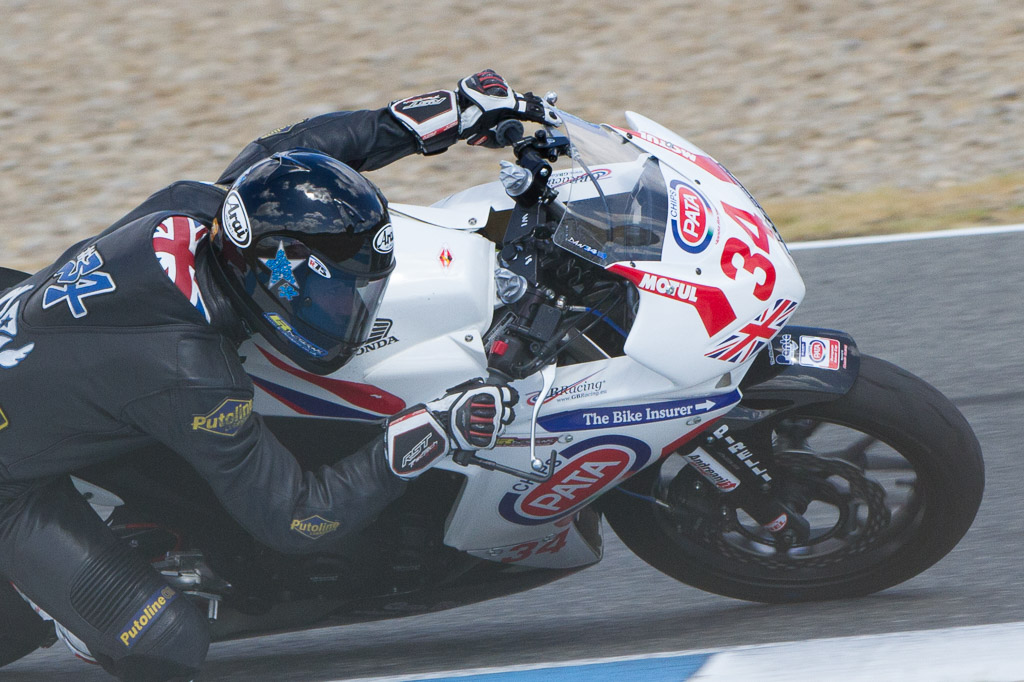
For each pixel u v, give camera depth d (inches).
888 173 1139.3
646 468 497.4
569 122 490.6
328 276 389.1
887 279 845.8
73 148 1315.2
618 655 491.2
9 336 419.2
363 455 426.0
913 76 1359.5
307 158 407.8
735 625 507.5
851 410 468.4
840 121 1277.1
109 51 1533.0
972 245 881.5
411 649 530.9
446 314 437.7
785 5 1552.7
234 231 393.1
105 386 397.7
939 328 775.7
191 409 390.3
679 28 1519.4
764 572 514.3
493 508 470.3
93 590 434.0
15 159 1294.3
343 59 1485.0
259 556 478.6
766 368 473.1
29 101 1423.5
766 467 492.7
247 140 1317.7
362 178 406.9
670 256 444.5
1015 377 713.6
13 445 416.5
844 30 1478.8
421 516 482.0
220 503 456.4
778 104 1328.7
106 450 417.1
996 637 420.2
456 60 1466.5
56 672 537.3
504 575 503.5
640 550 516.7
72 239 1108.5
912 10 1509.6
